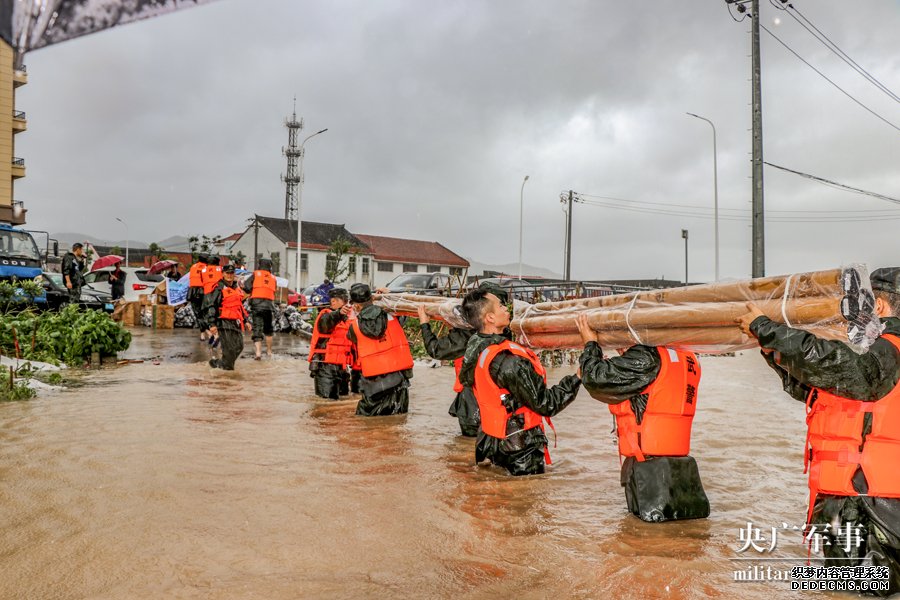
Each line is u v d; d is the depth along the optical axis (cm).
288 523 370
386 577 300
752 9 2300
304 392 894
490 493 439
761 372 1288
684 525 377
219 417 696
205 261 1505
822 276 289
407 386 746
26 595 277
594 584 295
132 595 277
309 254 5594
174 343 1502
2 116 3450
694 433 641
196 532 352
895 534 280
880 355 277
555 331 452
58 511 381
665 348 385
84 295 1972
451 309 611
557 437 631
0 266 1770
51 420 654
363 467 502
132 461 497
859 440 286
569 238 5228
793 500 427
